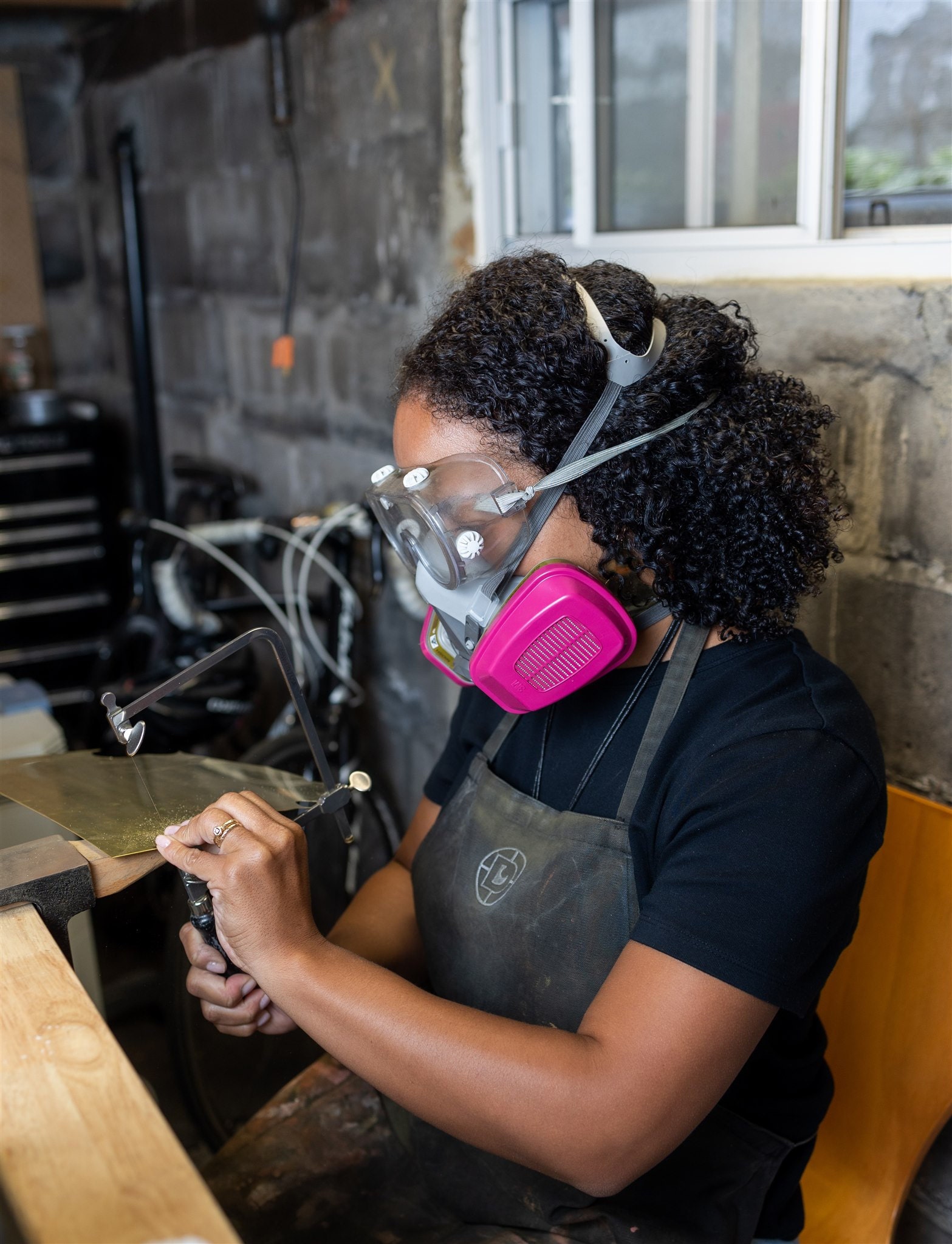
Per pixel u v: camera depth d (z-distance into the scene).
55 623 3.26
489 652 0.84
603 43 1.57
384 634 2.26
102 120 3.38
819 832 0.76
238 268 2.65
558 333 0.78
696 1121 0.76
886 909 1.09
